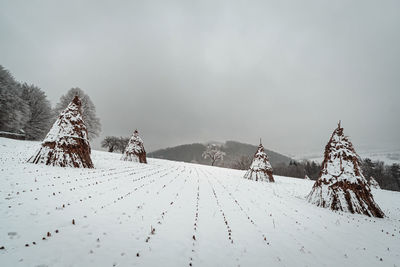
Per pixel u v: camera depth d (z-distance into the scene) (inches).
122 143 2276.1
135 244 169.2
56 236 165.3
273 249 187.3
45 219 194.2
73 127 550.6
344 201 370.6
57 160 498.3
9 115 1157.1
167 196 351.9
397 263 181.5
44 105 1565.0
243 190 511.8
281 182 861.2
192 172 913.5
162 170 821.9
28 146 885.2
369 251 202.7
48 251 143.2
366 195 372.8
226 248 180.2
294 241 210.7
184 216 253.4
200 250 171.6
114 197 301.1
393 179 2177.7
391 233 266.1
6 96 1147.9
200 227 223.1
